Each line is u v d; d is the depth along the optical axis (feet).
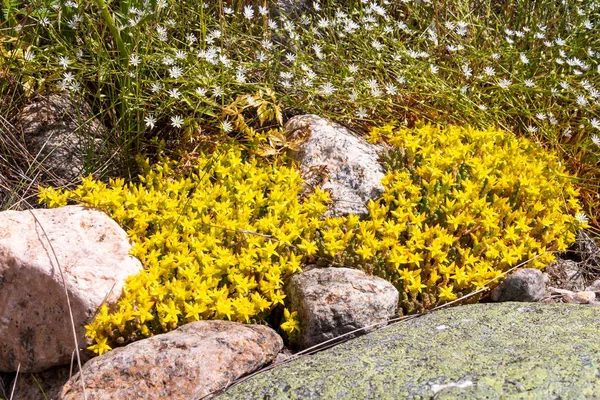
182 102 3.29
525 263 2.94
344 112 3.39
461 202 2.98
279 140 3.18
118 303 2.64
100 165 3.26
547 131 3.36
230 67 3.33
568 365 2.36
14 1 3.43
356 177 3.10
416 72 3.42
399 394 2.34
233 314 2.71
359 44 3.52
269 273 2.79
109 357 2.53
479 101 3.45
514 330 2.54
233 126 3.36
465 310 2.68
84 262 2.70
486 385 2.33
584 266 3.22
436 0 3.67
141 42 3.34
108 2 3.27
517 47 3.78
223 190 3.01
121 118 3.20
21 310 2.68
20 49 3.35
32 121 3.33
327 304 2.72
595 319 2.58
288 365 2.53
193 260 2.81
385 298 2.74
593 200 3.38
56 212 2.83
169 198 3.02
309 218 2.98
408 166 3.15
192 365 2.50
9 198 3.19
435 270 2.87
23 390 2.70
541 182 3.16
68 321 2.64
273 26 3.51
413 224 2.98
